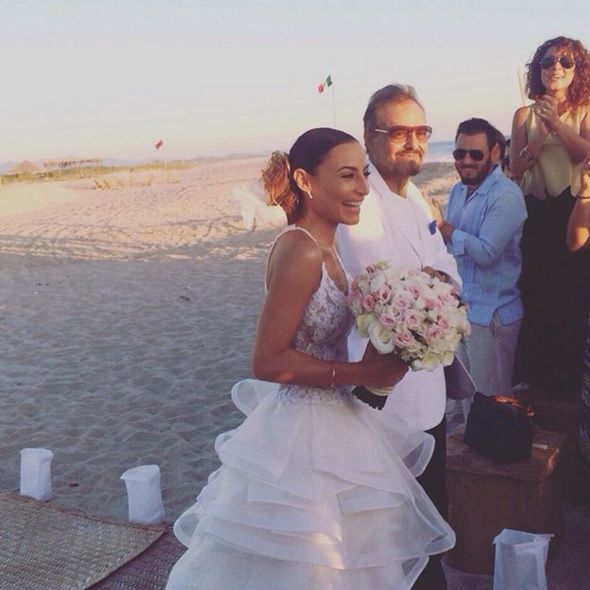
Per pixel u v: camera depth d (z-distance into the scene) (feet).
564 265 14.25
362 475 8.38
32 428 19.36
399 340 7.92
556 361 14.58
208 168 187.11
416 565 8.86
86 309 32.50
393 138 9.56
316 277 8.30
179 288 35.70
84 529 13.44
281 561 8.18
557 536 12.55
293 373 8.23
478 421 12.14
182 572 8.71
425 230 10.09
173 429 18.95
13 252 50.78
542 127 14.05
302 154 8.43
